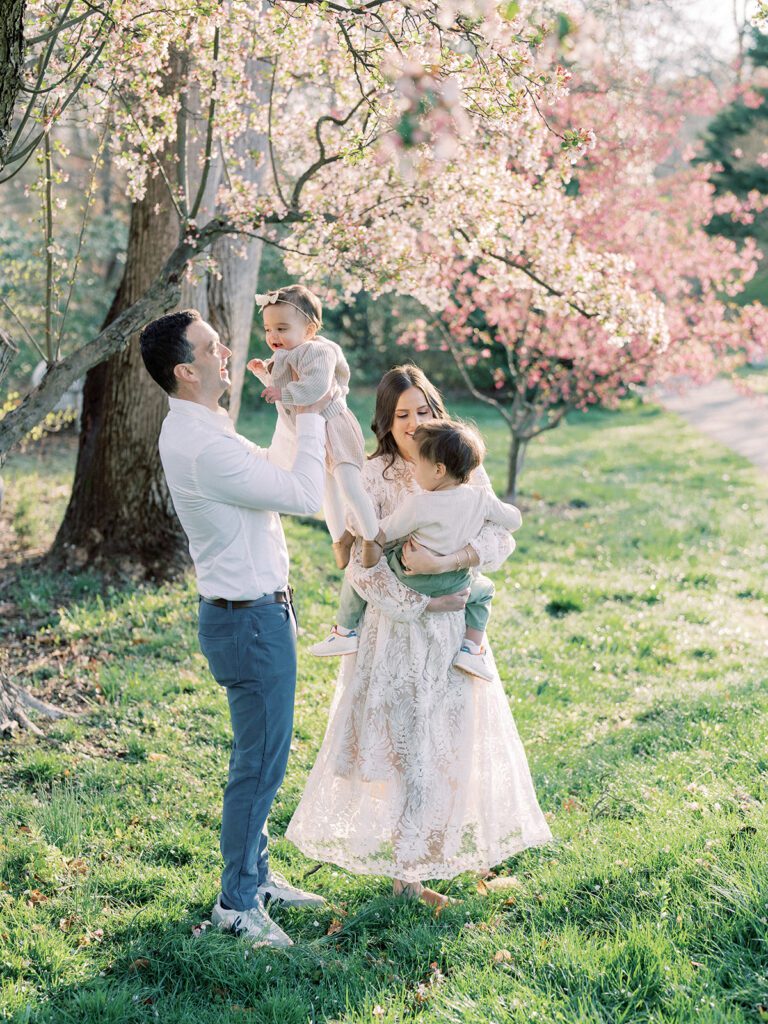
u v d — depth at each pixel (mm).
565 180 5211
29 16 4312
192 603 6711
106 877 3305
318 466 2828
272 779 3004
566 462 15734
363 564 3020
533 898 3105
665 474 14383
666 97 11859
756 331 10930
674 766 4059
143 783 4137
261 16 4641
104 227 16016
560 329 10820
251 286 7648
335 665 5664
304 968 2834
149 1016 2617
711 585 8477
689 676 5914
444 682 3119
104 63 4363
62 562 7480
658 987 2516
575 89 9797
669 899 2918
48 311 4730
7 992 2641
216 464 2734
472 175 5109
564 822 3689
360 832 3113
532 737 4828
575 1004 2477
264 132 5320
